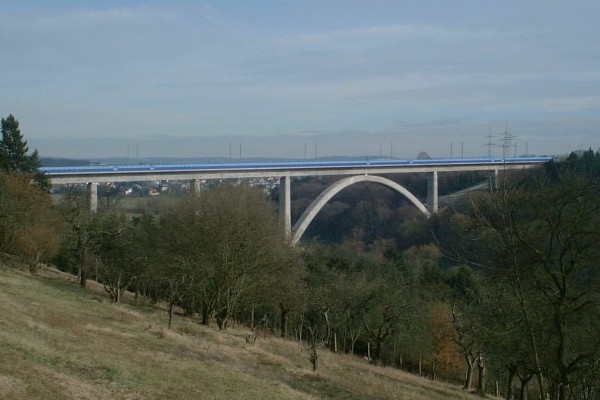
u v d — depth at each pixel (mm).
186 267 36781
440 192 120438
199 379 19703
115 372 17797
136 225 51438
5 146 59938
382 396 25609
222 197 41719
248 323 52094
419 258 74125
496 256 21188
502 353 24734
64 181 66250
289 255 42500
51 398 13312
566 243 20219
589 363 20625
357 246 92062
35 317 23797
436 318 49000
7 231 44125
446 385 37719
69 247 50375
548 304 21688
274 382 22297
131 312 34156
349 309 46469
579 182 20281
